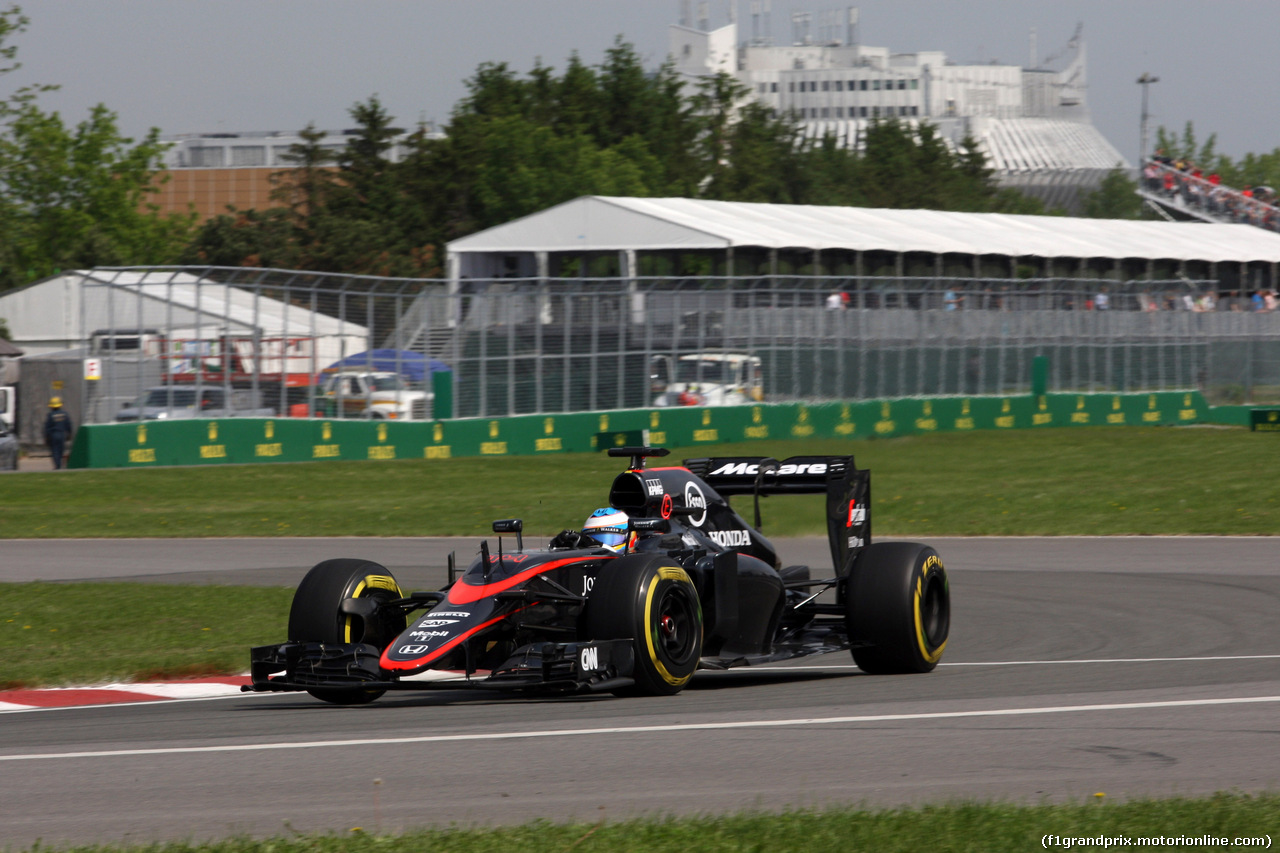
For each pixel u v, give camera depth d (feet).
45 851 59.06
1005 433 450.71
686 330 407.44
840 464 115.44
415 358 370.12
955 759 74.90
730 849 57.06
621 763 74.33
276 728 87.66
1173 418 516.73
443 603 94.43
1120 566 185.57
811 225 545.85
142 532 240.12
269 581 179.42
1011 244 589.32
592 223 507.71
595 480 315.37
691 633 96.68
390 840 58.29
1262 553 196.13
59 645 128.57
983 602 155.53
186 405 345.31
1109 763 73.82
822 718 86.89
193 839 60.80
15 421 434.30
